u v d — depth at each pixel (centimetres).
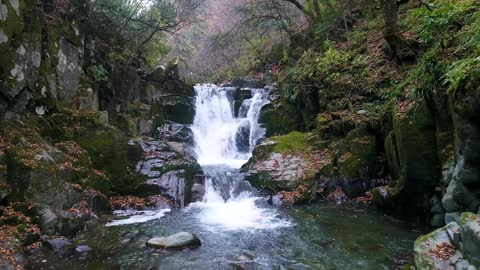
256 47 2361
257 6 1825
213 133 1445
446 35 650
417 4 1009
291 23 1828
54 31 873
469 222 378
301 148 1004
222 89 1571
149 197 848
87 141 840
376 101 942
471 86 457
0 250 497
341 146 911
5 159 629
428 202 652
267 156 1004
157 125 1305
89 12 1077
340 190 877
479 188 486
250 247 592
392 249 561
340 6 1376
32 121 770
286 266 515
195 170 970
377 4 1244
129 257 547
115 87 1138
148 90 1309
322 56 1234
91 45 1067
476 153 467
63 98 888
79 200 706
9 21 719
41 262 524
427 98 638
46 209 616
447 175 579
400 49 893
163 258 544
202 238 634
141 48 1455
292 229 678
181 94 1465
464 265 372
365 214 754
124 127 1083
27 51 768
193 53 2867
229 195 934
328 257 542
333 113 1013
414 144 644
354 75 1055
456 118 488
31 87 777
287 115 1302
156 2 1338
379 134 877
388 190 739
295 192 863
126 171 862
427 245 421
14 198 598
